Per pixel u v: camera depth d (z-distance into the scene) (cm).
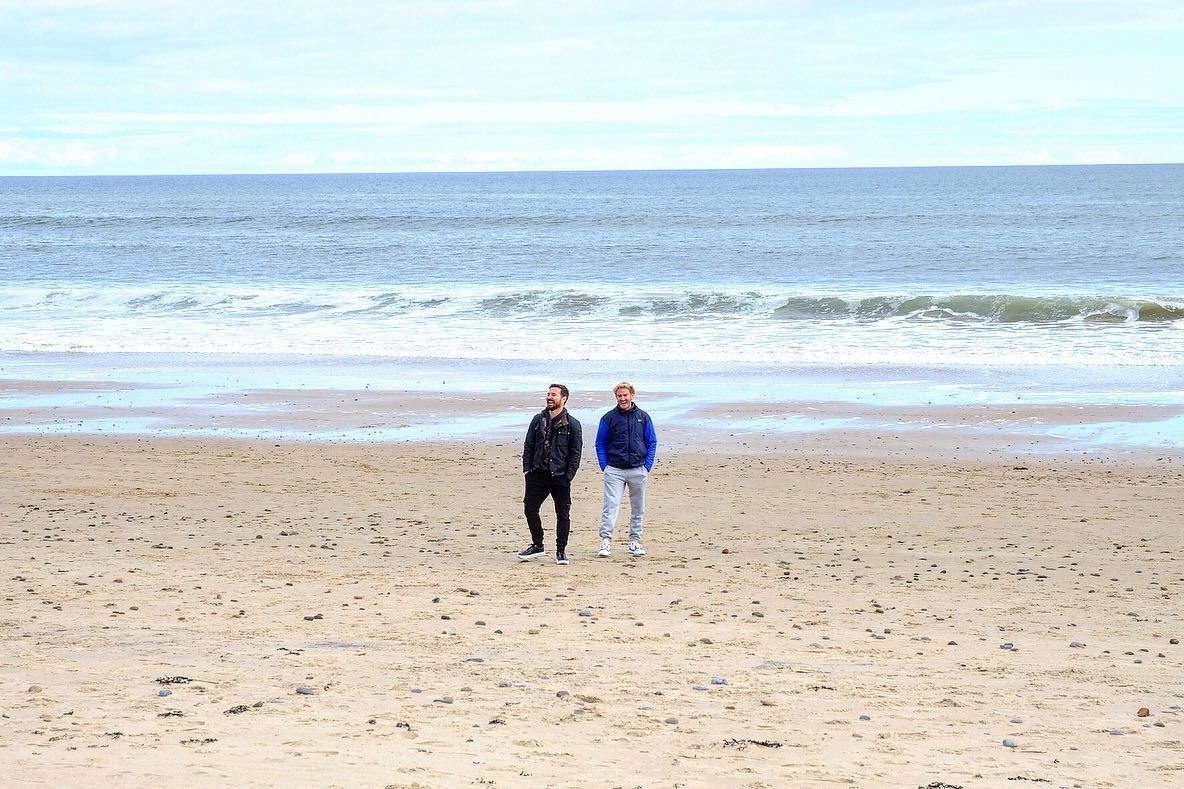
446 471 1620
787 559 1130
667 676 699
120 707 590
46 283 4678
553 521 1332
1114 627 866
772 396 2225
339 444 1823
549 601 935
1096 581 1034
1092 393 2216
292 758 501
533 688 662
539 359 2742
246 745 520
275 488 1505
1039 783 505
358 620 846
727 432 1905
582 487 1567
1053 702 657
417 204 13875
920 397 2202
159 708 590
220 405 2177
